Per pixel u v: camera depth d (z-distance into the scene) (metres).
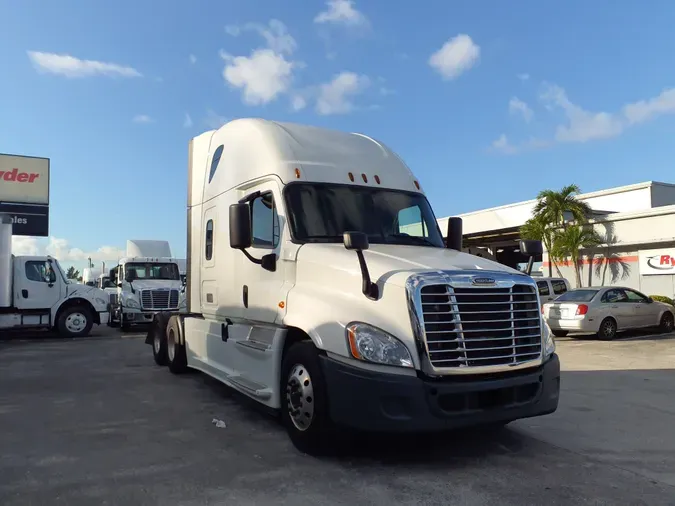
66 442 5.60
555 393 5.23
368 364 4.59
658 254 24.64
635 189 29.67
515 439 5.74
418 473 4.73
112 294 21.45
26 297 16.53
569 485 4.47
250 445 5.51
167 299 19.48
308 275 5.46
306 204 5.94
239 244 5.70
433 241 6.50
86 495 4.23
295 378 5.27
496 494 4.27
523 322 5.02
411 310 4.57
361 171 6.54
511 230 33.69
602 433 5.99
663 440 5.74
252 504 4.07
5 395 7.94
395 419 4.47
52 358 11.98
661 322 16.58
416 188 6.84
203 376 9.45
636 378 9.36
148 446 5.47
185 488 4.38
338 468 4.83
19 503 4.08
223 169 7.52
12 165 25.17
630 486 4.46
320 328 4.92
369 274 4.94
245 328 6.57
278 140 6.41
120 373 9.81
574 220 28.02
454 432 5.94
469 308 4.73
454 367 4.59
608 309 15.22
